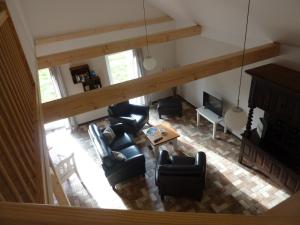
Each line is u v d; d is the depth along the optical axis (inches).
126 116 257.1
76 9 222.2
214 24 207.5
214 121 235.1
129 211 16.0
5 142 53.6
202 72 143.5
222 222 16.8
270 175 179.3
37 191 58.6
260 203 171.6
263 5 127.1
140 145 239.0
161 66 297.9
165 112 277.9
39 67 171.6
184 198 179.8
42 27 217.5
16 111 65.5
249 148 190.1
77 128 276.2
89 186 197.9
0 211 14.4
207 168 203.9
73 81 252.2
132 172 190.7
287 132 166.2
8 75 67.7
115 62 273.6
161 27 267.3
